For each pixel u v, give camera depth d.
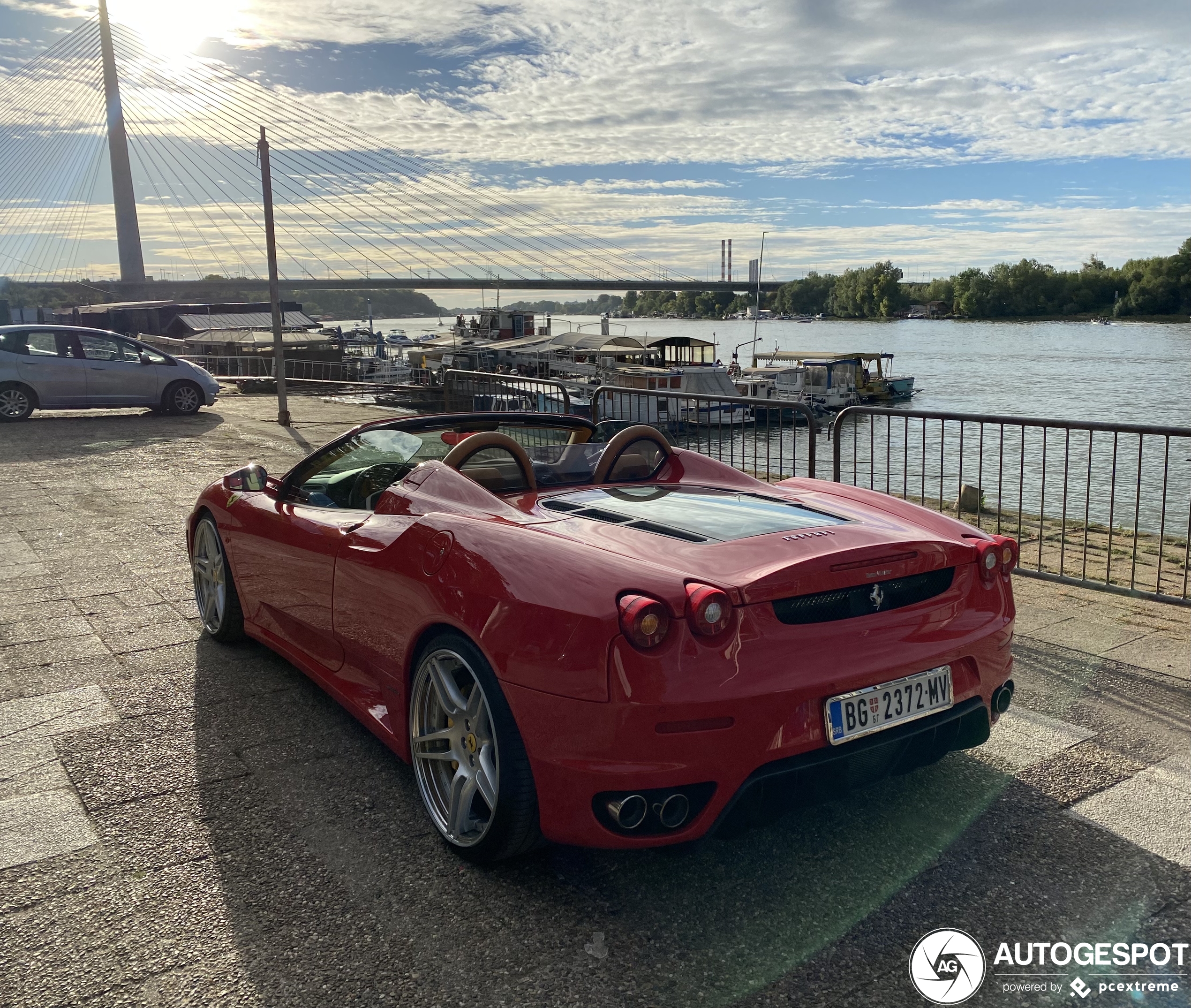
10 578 5.32
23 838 2.56
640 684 2.06
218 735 3.24
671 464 3.48
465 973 2.02
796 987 1.98
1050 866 2.42
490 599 2.31
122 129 84.38
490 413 3.52
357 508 3.36
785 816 2.70
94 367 14.02
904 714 2.34
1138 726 3.26
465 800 2.42
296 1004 1.93
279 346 13.57
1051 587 5.07
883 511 3.01
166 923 2.19
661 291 115.38
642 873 2.41
